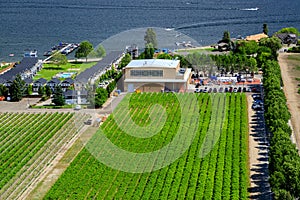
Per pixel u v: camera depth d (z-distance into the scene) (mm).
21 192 129250
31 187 131750
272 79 196375
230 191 123125
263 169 136625
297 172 120125
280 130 146125
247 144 153250
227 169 133875
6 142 162625
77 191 125562
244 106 186125
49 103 199625
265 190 125562
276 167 125062
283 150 131750
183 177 131625
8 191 129875
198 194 122188
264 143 153750
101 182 130750
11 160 146750
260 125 169125
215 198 119562
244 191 122500
